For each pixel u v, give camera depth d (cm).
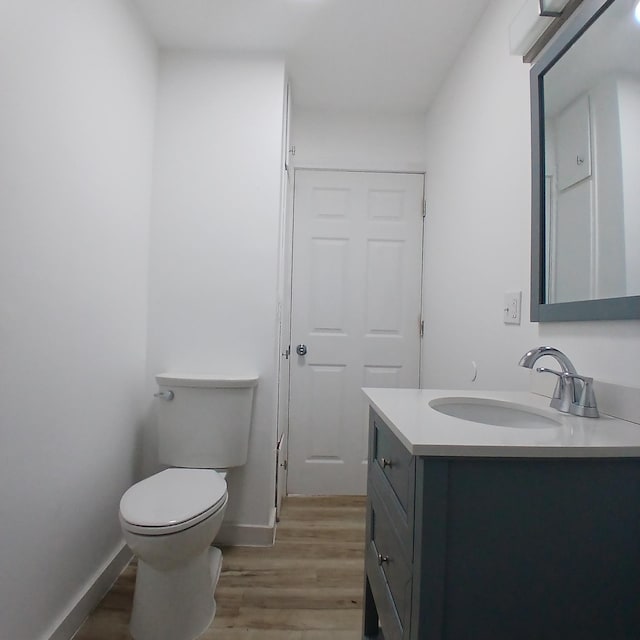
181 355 184
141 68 168
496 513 68
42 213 108
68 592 124
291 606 139
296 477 237
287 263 236
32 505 107
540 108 114
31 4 102
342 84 214
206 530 123
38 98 105
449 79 200
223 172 185
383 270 240
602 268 93
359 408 238
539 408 97
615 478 70
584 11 97
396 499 86
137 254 171
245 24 170
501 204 140
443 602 68
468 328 169
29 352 105
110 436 151
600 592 69
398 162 240
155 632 120
